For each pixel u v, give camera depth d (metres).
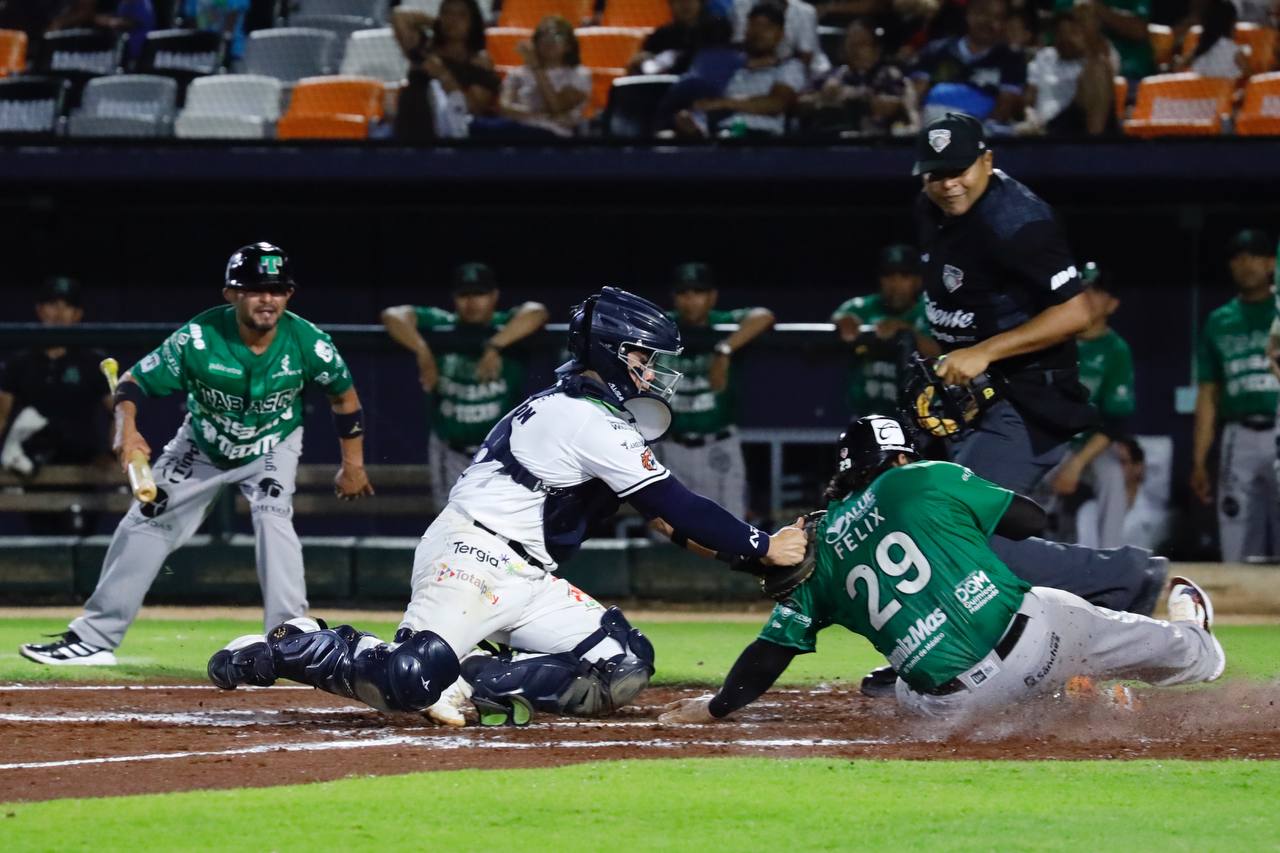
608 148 39.69
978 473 18.97
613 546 34.53
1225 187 40.41
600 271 44.03
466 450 34.88
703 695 20.08
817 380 38.78
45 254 44.09
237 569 34.31
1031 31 40.81
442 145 40.03
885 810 12.00
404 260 44.16
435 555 16.59
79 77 44.34
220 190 42.12
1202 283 42.41
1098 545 36.00
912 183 40.12
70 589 34.50
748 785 13.02
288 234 44.16
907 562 15.98
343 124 41.53
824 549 16.42
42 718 17.78
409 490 38.22
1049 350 18.92
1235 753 14.95
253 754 14.87
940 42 40.28
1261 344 34.50
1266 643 27.06
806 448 38.94
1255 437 34.81
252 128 41.66
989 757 14.74
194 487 22.20
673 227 43.81
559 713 17.28
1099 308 35.03
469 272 34.22
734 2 41.72
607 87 42.53
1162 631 16.70
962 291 18.92
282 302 20.88
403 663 15.94
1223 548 35.72
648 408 16.80
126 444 20.94
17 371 36.12
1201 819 11.70
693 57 41.19
